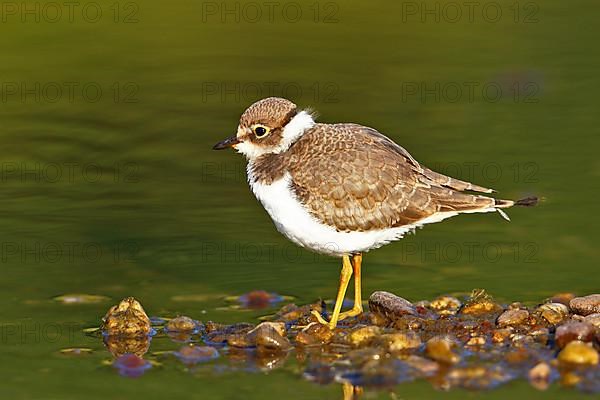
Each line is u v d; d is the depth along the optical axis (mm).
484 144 19766
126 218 17188
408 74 23703
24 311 13688
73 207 17625
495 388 11023
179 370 11836
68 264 15328
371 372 11531
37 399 11016
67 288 14492
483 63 24203
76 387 11344
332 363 11922
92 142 20797
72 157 20031
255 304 14102
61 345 12633
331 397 11000
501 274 14836
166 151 20359
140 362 12023
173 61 24938
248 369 11828
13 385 11406
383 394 11031
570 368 11414
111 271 15133
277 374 11672
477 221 17094
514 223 16703
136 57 25141
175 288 14641
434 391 11031
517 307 13289
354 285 14172
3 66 24516
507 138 20031
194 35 26500
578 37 25406
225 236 16594
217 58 25078
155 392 11188
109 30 26688
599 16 26812
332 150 13086
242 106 22344
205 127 21359
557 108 21531
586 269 14836
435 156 19188
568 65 23750
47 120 22047
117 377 11633
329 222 13023
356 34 26578
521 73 23359
